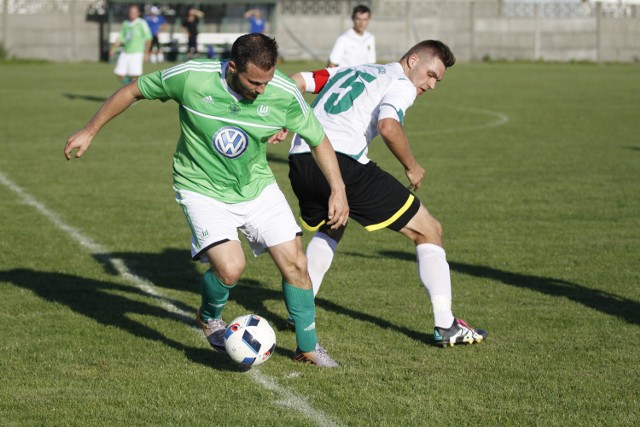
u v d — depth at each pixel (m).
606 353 15.02
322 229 16.84
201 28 104.81
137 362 14.59
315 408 12.65
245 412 12.48
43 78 82.19
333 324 16.69
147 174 34.41
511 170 35.53
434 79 16.08
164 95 13.49
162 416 12.34
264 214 14.05
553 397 13.08
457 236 24.42
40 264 21.16
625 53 112.69
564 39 112.88
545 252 22.53
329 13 108.50
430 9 112.00
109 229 25.02
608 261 21.59
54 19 105.25
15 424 12.03
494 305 18.00
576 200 29.45
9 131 46.66
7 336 15.80
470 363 14.57
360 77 15.97
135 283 19.69
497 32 113.44
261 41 12.41
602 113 56.78
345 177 15.47
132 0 103.12
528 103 63.56
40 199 29.12
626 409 12.64
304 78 16.31
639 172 34.84
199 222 13.74
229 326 14.00
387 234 24.73
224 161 13.53
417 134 47.50
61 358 14.71
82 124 49.94
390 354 15.05
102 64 102.25
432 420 12.21
